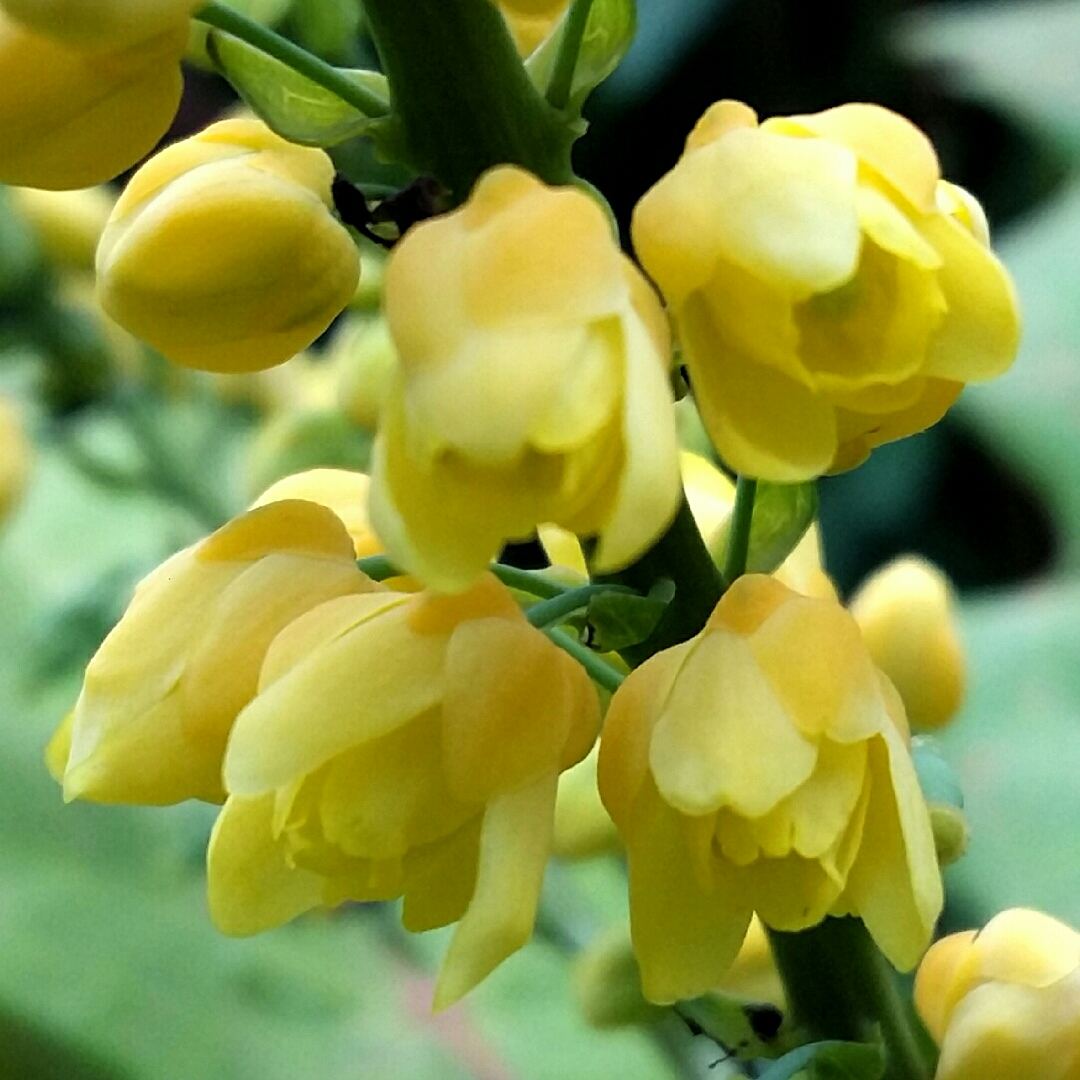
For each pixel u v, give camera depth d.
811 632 0.07
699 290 0.07
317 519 0.07
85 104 0.07
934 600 0.09
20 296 0.13
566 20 0.07
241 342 0.07
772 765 0.07
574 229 0.06
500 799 0.07
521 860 0.07
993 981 0.08
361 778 0.07
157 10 0.07
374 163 0.09
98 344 0.13
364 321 0.11
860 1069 0.07
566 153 0.07
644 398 0.06
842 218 0.07
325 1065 0.15
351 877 0.07
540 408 0.06
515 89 0.07
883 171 0.07
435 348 0.06
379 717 0.07
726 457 0.07
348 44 0.09
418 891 0.07
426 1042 0.15
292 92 0.07
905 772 0.07
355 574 0.07
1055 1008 0.07
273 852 0.07
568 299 0.06
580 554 0.08
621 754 0.07
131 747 0.07
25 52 0.07
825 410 0.07
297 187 0.07
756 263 0.07
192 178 0.07
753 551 0.07
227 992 0.16
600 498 0.06
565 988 0.15
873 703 0.07
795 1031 0.08
